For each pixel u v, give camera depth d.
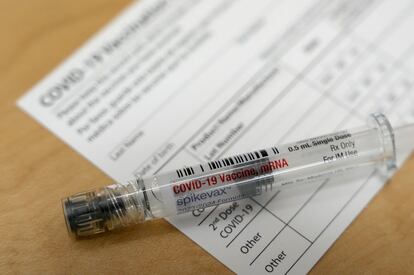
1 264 0.15
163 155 0.16
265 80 0.17
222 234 0.15
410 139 0.16
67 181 0.16
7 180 0.16
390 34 0.17
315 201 0.16
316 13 0.17
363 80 0.17
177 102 0.16
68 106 0.16
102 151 0.16
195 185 0.15
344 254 0.15
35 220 0.15
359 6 0.18
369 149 0.15
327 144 0.15
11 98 0.16
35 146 0.16
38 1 0.17
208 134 0.16
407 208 0.16
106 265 0.15
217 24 0.17
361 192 0.16
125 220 0.15
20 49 0.17
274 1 0.18
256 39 0.17
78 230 0.15
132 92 0.16
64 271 0.15
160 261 0.15
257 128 0.16
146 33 0.17
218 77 0.17
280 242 0.15
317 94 0.17
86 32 0.17
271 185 0.15
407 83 0.17
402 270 0.15
